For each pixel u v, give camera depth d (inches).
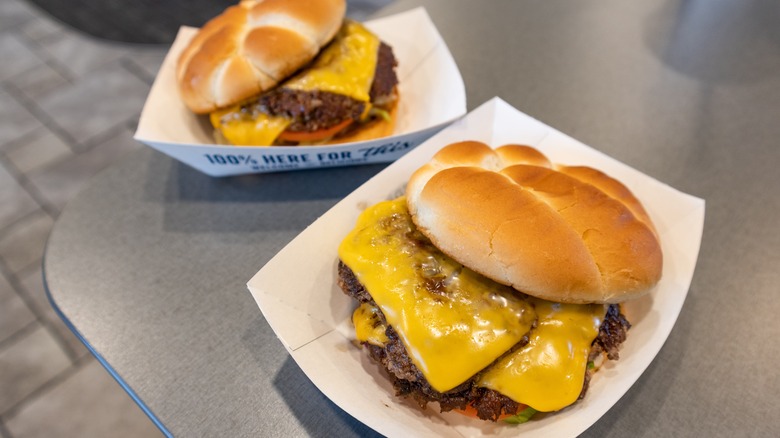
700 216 9.0
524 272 6.9
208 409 7.8
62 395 15.5
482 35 14.4
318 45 11.1
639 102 12.4
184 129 11.7
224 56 10.9
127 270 9.6
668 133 11.6
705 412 7.6
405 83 13.0
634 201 8.6
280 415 7.7
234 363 8.3
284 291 8.3
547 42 14.1
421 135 10.5
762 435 7.4
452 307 7.2
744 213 10.1
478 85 12.9
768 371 8.0
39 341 16.7
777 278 9.1
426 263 7.6
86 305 9.1
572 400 7.1
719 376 8.0
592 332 7.4
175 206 10.7
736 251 9.5
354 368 7.9
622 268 7.3
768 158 11.1
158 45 25.6
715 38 14.0
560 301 7.1
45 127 22.8
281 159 10.6
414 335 7.0
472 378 7.1
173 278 9.5
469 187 7.5
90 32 26.5
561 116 12.1
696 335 8.5
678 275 8.5
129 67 24.9
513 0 15.5
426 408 7.6
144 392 8.0
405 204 8.6
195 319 8.9
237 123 11.2
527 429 7.3
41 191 20.6
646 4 15.2
